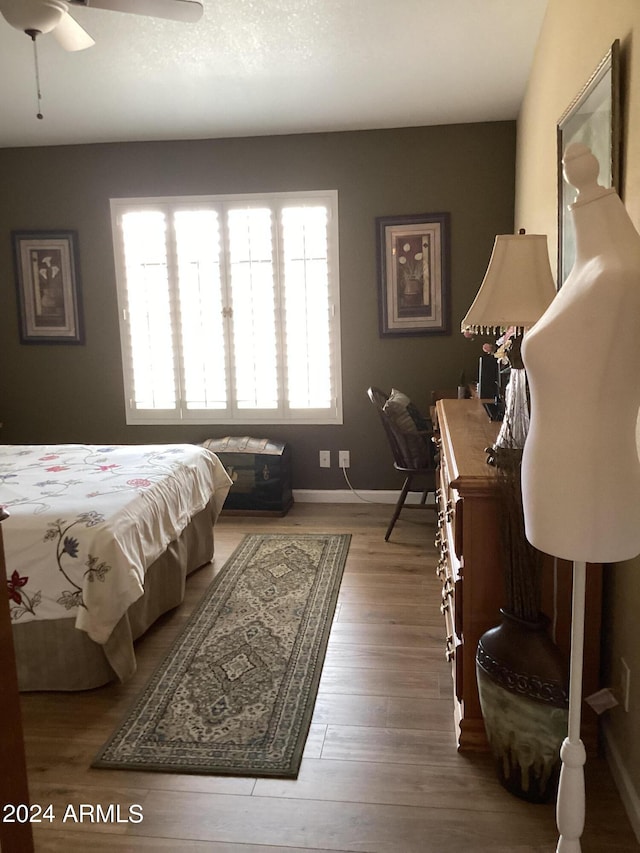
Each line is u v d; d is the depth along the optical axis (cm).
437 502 353
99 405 500
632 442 138
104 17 295
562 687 185
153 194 470
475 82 377
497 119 437
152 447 371
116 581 245
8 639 141
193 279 474
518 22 312
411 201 453
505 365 302
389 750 219
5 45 318
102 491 284
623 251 131
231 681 260
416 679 260
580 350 132
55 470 321
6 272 493
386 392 474
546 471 140
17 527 250
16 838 143
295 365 476
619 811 191
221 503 377
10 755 141
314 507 481
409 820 189
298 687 255
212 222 466
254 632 298
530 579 190
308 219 459
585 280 133
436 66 354
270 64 345
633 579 188
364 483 487
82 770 213
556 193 287
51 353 498
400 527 436
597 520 137
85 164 474
